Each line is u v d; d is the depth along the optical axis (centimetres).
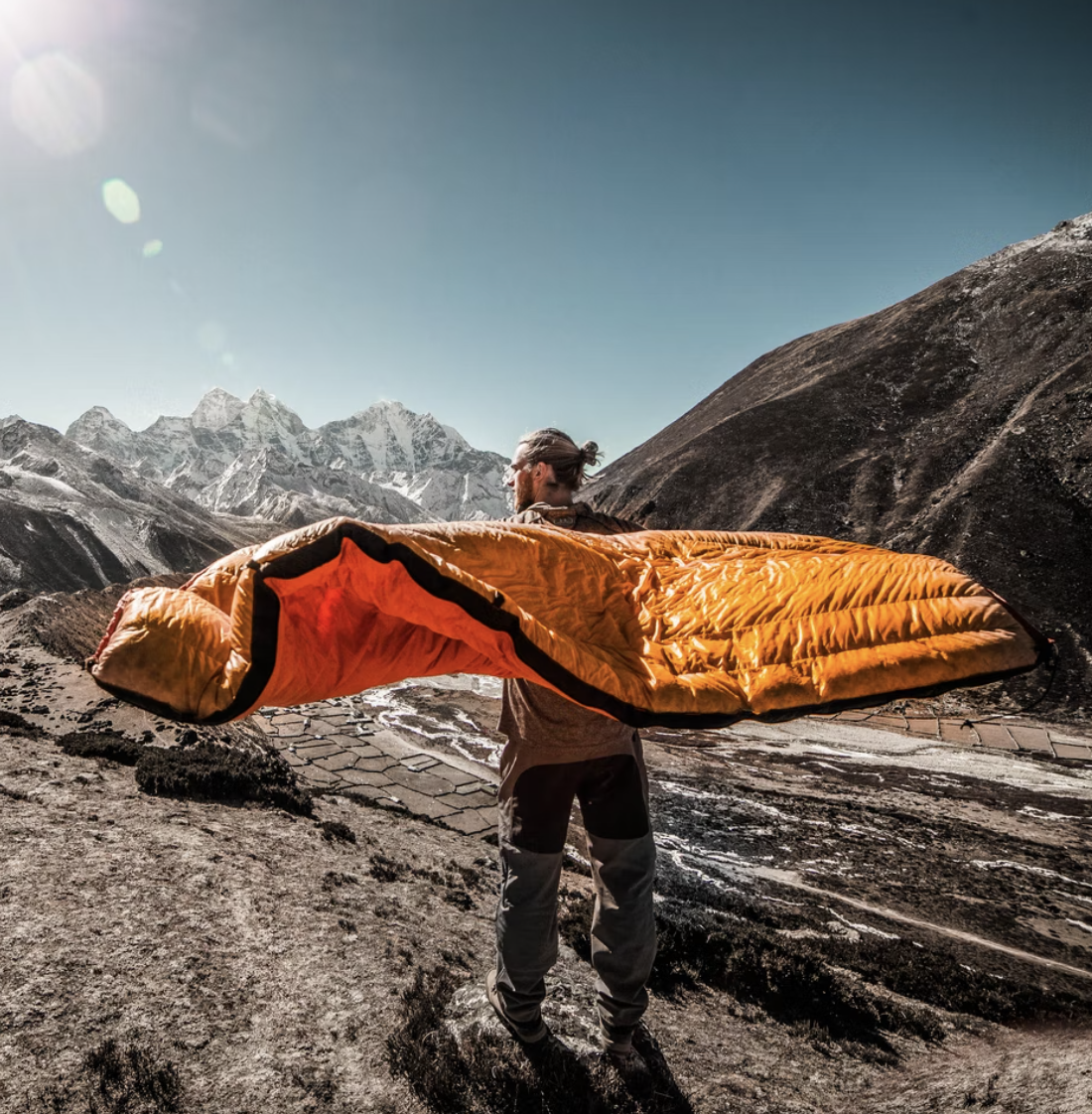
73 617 2375
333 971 443
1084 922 1317
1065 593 4566
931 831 1814
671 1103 298
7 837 552
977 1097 435
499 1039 309
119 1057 314
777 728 2973
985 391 7712
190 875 560
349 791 1534
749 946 694
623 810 238
